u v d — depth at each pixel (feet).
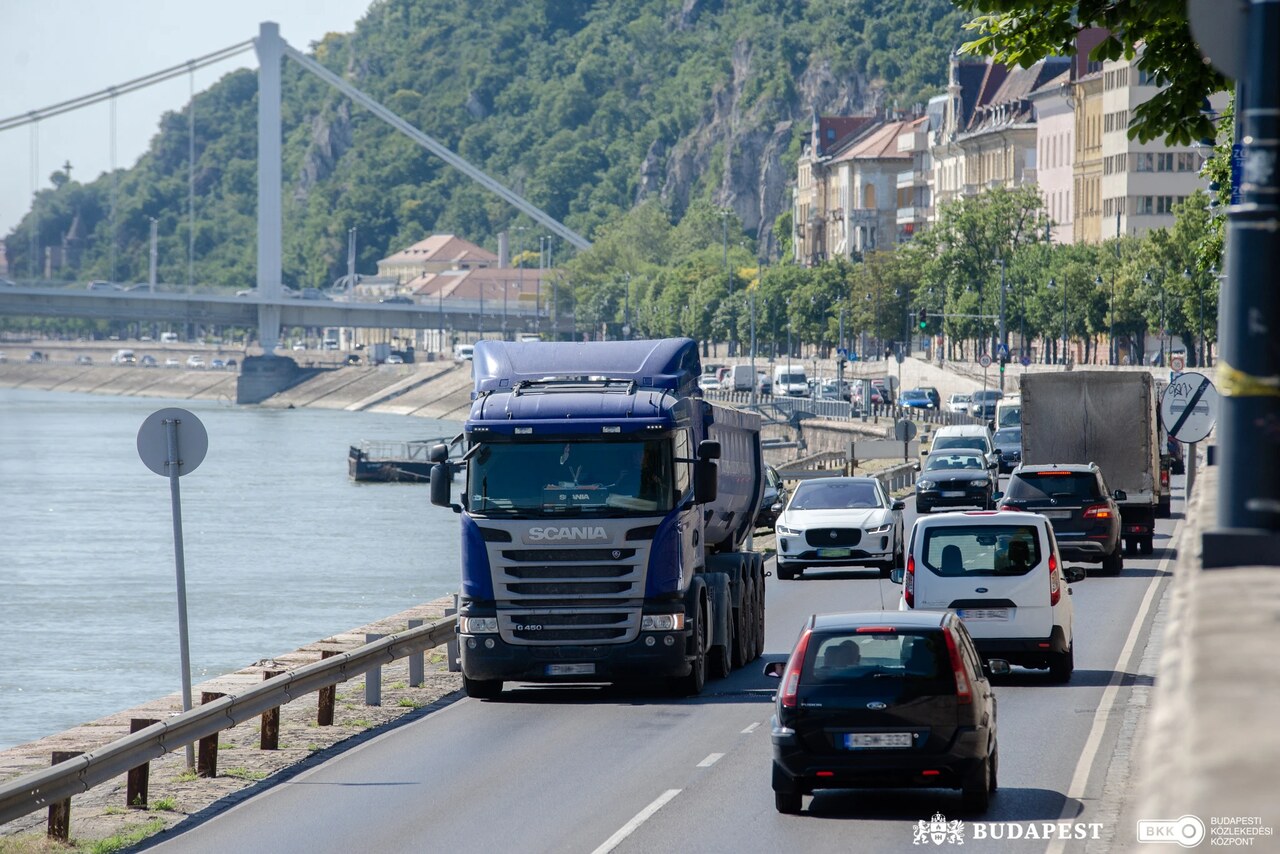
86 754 159.43
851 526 421.18
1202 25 80.84
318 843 155.33
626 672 242.37
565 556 242.17
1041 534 246.68
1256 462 78.23
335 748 214.69
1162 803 50.19
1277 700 52.65
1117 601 347.97
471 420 246.47
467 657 245.24
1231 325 79.25
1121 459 467.93
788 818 159.22
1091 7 191.31
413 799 176.04
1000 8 190.90
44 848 159.94
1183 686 54.60
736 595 275.59
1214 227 329.93
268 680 205.26
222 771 199.93
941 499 585.63
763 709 232.94
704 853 144.46
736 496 307.17
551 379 255.29
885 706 156.66
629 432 243.40
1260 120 78.64
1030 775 176.55
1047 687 241.55
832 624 161.48
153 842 161.58
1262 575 72.33
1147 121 191.31
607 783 180.45
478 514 244.42
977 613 244.42
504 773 189.37
